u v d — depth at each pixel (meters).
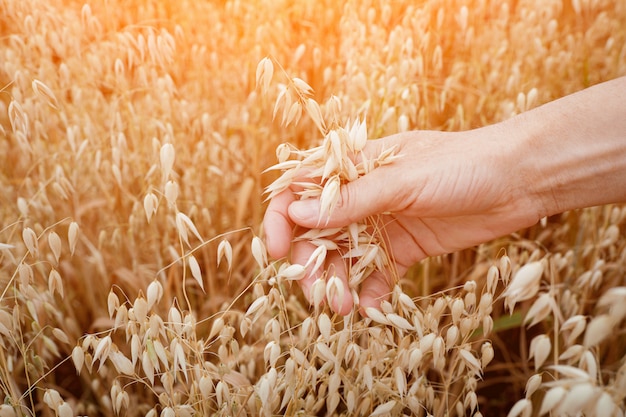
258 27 0.65
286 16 0.70
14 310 0.42
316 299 0.38
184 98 0.66
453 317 0.41
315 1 0.70
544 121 0.41
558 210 0.42
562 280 0.60
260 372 0.53
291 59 0.69
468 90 0.60
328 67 0.64
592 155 0.40
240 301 0.60
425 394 0.43
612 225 0.56
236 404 0.41
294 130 0.64
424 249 0.47
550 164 0.40
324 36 0.72
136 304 0.38
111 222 0.61
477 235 0.45
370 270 0.42
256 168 0.61
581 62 0.70
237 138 0.67
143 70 0.60
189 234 0.62
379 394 0.43
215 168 0.60
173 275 0.61
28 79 0.58
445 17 0.67
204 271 0.63
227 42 0.68
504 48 0.65
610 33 0.75
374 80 0.57
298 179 0.42
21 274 0.42
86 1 0.67
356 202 0.39
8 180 0.60
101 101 0.62
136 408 0.53
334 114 0.39
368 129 0.55
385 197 0.39
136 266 0.58
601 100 0.40
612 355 0.57
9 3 0.62
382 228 0.43
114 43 0.61
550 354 0.54
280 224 0.41
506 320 0.53
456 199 0.41
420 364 0.44
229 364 0.43
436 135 0.43
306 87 0.38
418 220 0.45
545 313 0.35
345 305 0.39
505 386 0.61
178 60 0.68
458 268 0.64
